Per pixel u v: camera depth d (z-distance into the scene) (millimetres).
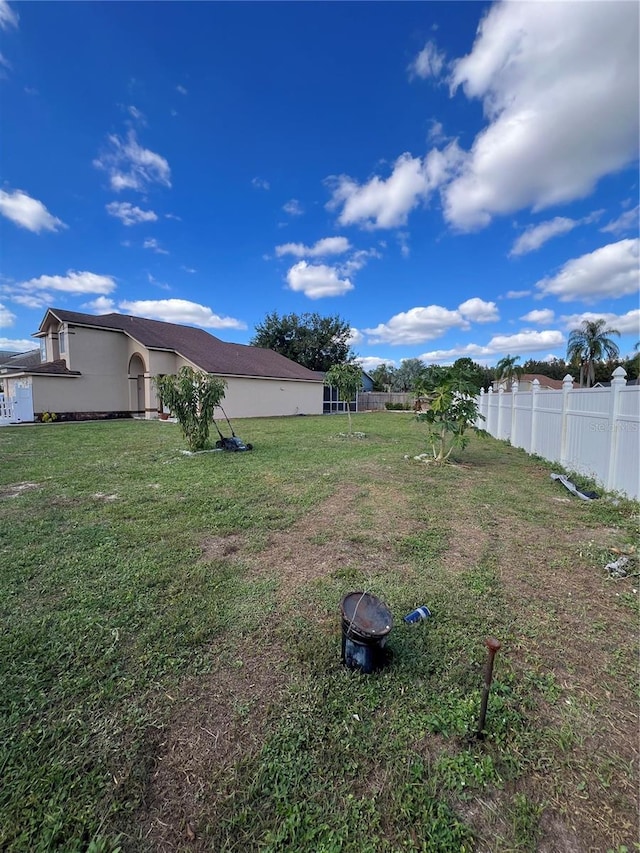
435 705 1678
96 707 1673
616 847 1140
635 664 1955
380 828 1200
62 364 17797
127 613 2400
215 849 1144
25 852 1132
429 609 2428
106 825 1209
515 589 2709
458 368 7117
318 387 24438
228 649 2076
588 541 3584
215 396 8531
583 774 1370
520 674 1882
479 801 1281
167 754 1451
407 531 3807
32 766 1397
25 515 4227
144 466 6840
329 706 1674
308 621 2330
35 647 2062
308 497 4914
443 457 7387
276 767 1393
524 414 9109
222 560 3178
